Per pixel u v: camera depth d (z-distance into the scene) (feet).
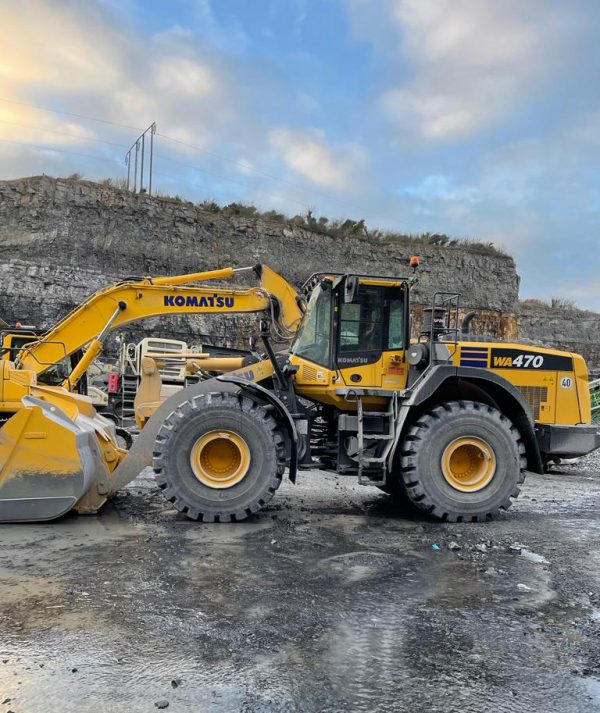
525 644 11.22
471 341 25.44
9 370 20.48
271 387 23.53
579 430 24.77
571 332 148.25
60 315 88.22
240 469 20.49
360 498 26.58
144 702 8.76
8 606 12.19
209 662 10.05
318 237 118.01
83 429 20.04
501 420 22.06
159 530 18.83
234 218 111.86
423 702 9.07
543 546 18.42
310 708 8.79
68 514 20.53
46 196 96.32
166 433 20.20
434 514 21.47
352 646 10.87
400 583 14.42
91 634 10.96
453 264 127.85
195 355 33.27
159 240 102.63
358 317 23.22
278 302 27.25
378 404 23.20
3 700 8.68
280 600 13.00
